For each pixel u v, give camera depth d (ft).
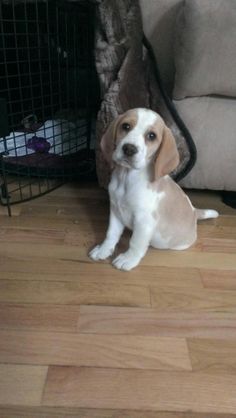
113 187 4.18
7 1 5.15
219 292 4.04
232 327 3.61
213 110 4.90
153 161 3.89
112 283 4.04
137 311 3.70
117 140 3.83
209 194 6.11
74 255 4.43
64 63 5.93
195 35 4.16
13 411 2.73
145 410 2.81
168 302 3.84
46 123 6.39
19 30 5.86
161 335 3.45
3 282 3.93
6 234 4.73
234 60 4.32
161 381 3.02
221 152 5.13
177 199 4.25
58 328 3.43
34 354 3.17
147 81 5.16
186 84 4.58
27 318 3.51
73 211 5.36
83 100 6.31
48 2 5.11
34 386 2.91
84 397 2.86
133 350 3.28
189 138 4.95
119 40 4.75
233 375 3.13
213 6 4.02
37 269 4.16
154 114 3.76
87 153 6.23
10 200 5.47
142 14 4.55
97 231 4.92
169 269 4.33
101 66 4.93
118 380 3.00
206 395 2.95
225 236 5.04
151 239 4.39
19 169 5.70
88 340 3.34
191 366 3.17
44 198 5.68
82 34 5.50
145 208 3.99
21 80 6.38
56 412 2.74
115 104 4.88
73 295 3.83
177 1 4.39
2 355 3.14
